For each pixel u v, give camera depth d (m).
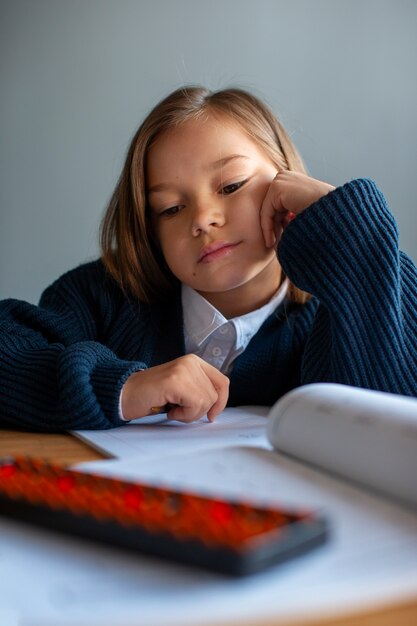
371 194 0.92
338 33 2.08
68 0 2.09
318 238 0.89
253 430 0.71
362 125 2.08
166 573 0.31
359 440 0.45
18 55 2.09
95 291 1.11
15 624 0.27
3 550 0.34
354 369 0.83
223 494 0.41
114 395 0.75
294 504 0.40
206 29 2.12
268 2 2.10
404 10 2.06
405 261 0.98
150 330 1.09
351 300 0.85
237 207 1.00
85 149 2.12
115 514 0.34
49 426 0.77
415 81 2.07
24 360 0.83
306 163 2.09
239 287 1.07
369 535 0.36
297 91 2.10
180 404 0.76
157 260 1.12
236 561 0.29
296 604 0.28
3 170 2.11
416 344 0.91
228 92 1.12
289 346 1.08
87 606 0.28
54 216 2.13
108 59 2.11
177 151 1.02
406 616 0.30
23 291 2.13
